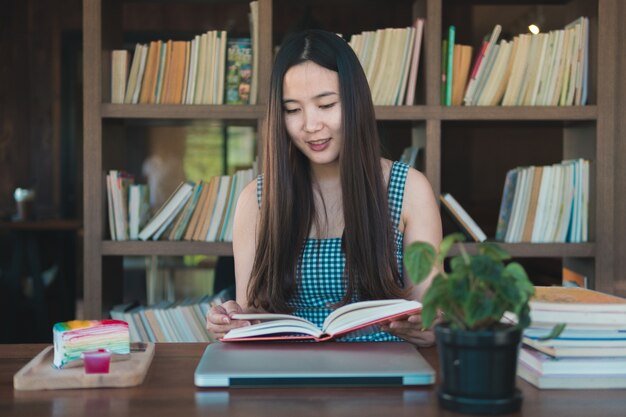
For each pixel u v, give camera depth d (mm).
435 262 995
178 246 2709
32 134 6426
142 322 2734
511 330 993
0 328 5129
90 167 2691
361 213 1668
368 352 1297
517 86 2701
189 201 2744
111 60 2781
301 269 1737
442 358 1034
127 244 2707
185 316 2742
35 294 5164
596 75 2693
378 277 1685
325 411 1041
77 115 6492
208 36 2732
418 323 1399
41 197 6445
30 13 6367
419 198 1801
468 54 2727
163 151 4031
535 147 4680
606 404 1074
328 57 1630
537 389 1156
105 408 1076
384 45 2705
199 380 1165
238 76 2748
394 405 1063
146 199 2887
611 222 2686
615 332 1169
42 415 1049
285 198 1703
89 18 2652
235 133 4484
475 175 4777
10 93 6344
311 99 1629
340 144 1662
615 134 2695
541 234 2717
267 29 2693
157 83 2738
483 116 2682
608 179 2682
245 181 2725
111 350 1295
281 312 1743
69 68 6457
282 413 1035
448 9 4898
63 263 5895
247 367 1194
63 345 1268
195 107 2699
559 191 2713
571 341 1168
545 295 1267
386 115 2676
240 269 1862
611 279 2689
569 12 2936
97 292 2701
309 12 3096
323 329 1408
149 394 1145
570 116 2686
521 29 4527
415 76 2703
